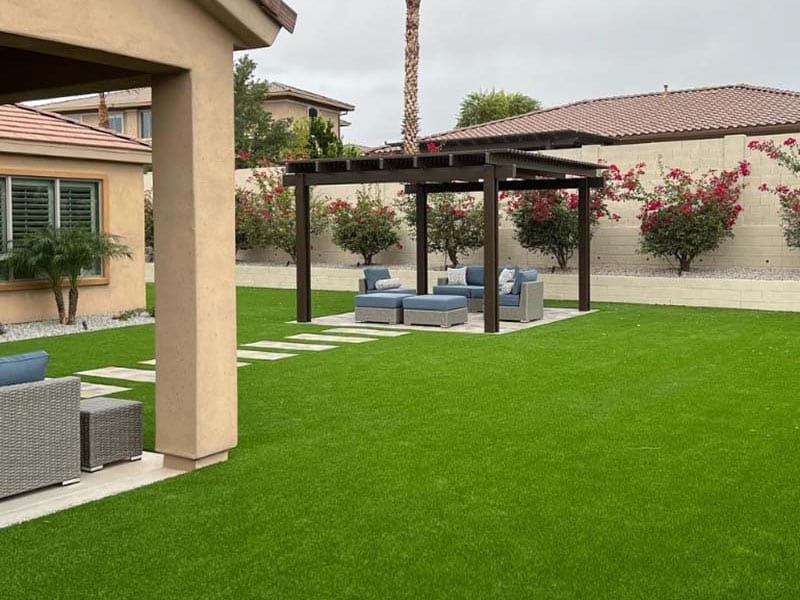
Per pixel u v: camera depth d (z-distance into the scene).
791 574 4.06
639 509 4.99
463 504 5.12
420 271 17.91
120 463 6.23
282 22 6.27
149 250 25.56
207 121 5.92
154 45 5.51
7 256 13.92
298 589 3.94
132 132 41.41
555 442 6.58
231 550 4.42
